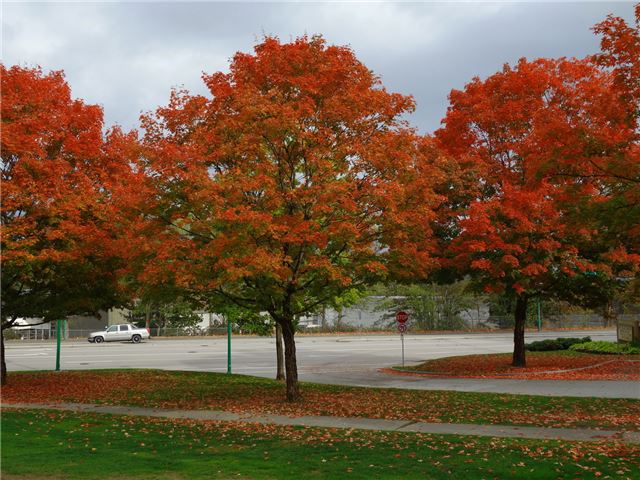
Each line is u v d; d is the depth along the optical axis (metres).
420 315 61.22
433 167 17.38
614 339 47.94
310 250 15.77
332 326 59.31
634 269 23.55
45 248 17.69
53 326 56.81
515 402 15.96
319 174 14.94
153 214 15.27
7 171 18.11
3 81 17.47
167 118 16.27
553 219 21.03
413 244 17.05
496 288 22.34
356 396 17.92
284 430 12.41
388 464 9.26
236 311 21.72
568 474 8.48
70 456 9.88
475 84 24.77
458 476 8.49
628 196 11.49
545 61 22.95
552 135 12.80
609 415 13.67
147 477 8.62
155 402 17.00
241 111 15.05
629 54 12.34
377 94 15.77
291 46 15.93
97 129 19.58
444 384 21.56
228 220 13.55
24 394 18.88
